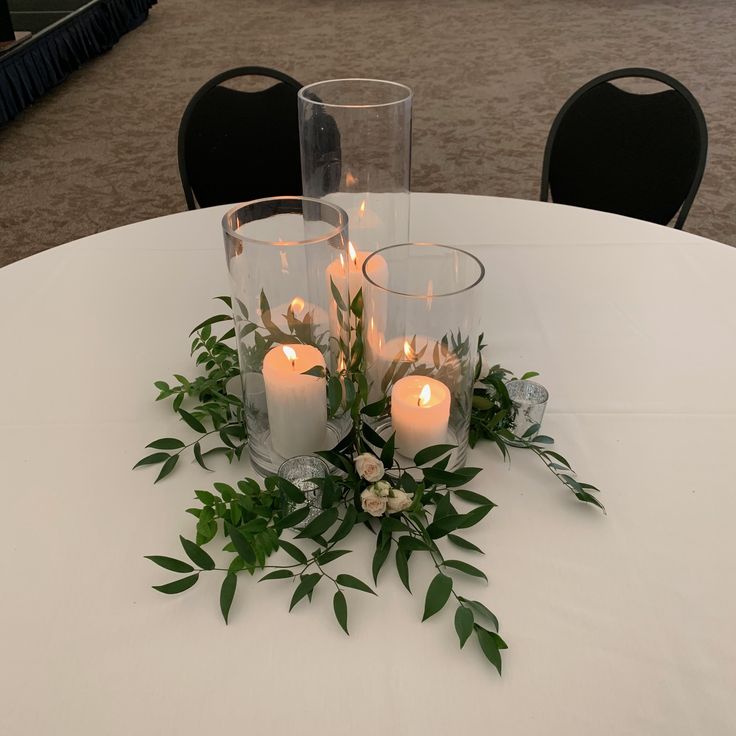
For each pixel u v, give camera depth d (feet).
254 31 16.26
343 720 1.81
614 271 3.76
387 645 1.98
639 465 2.55
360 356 2.44
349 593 2.12
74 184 9.88
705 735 1.78
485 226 4.22
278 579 2.17
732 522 2.34
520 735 1.77
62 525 2.33
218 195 5.71
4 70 11.21
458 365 2.30
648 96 5.34
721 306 3.46
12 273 3.78
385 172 2.95
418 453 2.20
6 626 2.03
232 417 2.72
